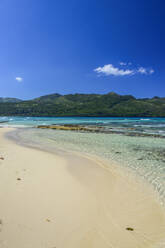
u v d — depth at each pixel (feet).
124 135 85.46
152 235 14.69
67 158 40.40
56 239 13.24
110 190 23.40
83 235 14.10
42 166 32.14
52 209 17.35
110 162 37.40
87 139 71.36
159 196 21.99
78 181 25.86
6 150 45.42
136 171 31.58
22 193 19.97
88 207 18.53
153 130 112.06
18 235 13.05
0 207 16.55
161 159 39.83
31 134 90.48
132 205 19.57
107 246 13.16
